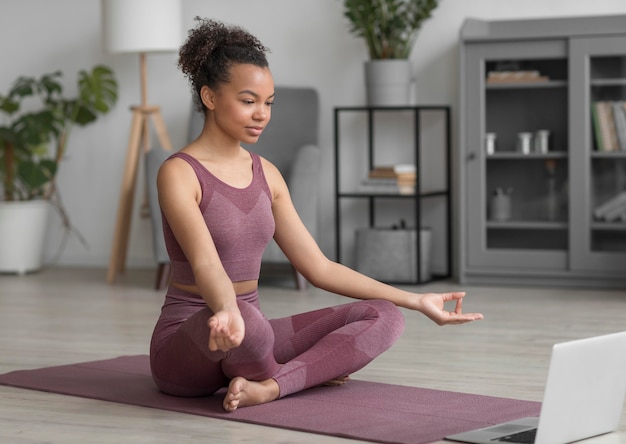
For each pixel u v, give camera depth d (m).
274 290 5.53
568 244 5.40
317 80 6.24
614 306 4.76
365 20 5.72
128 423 2.62
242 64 2.69
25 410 2.80
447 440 2.39
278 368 2.76
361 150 6.17
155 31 5.85
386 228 5.91
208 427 2.55
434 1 5.70
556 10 5.72
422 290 5.45
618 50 5.25
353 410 2.68
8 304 5.14
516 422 2.54
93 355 3.71
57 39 6.83
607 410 2.44
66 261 6.93
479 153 5.54
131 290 5.65
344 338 2.83
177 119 6.57
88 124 6.81
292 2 6.27
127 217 6.27
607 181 5.32
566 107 5.38
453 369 3.35
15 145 6.37
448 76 5.96
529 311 4.64
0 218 6.40
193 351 2.66
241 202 2.74
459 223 5.71
